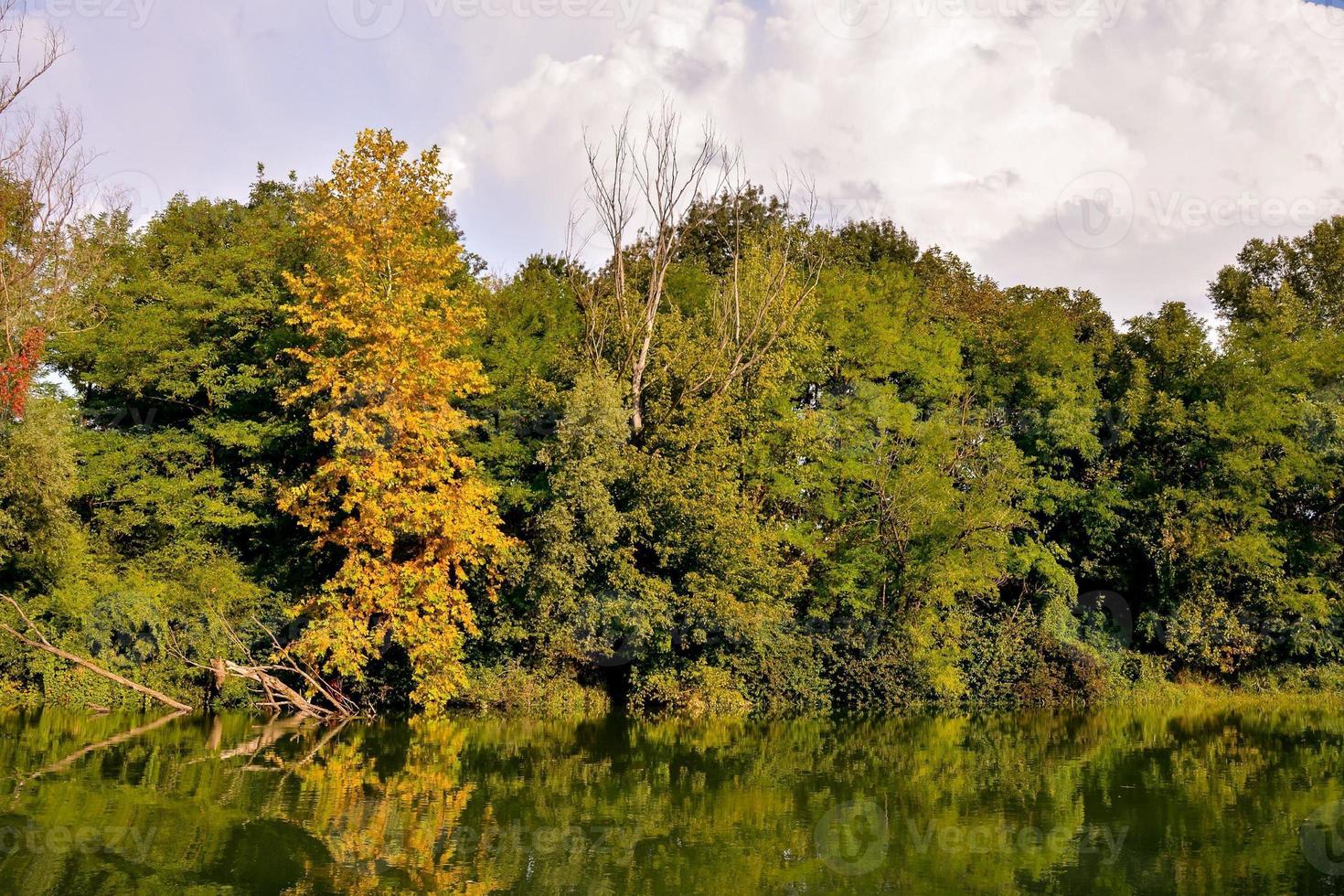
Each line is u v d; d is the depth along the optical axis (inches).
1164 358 1567.4
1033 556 1328.7
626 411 1164.5
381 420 1033.5
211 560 1098.1
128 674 1066.7
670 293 1496.1
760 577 1155.9
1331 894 527.2
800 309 1337.4
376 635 1012.5
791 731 1049.5
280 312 1082.1
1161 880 548.1
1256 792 761.0
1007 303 1796.3
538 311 1363.2
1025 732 1063.6
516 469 1207.6
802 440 1296.8
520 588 1127.6
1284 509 1512.1
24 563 1047.0
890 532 1266.0
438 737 936.9
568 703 1136.8
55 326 1135.0
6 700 1042.7
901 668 1262.3
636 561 1175.6
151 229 1316.4
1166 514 1417.3
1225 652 1440.7
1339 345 1547.7
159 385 1128.2
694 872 549.3
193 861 533.6
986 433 1395.2
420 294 1027.9
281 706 1067.9
